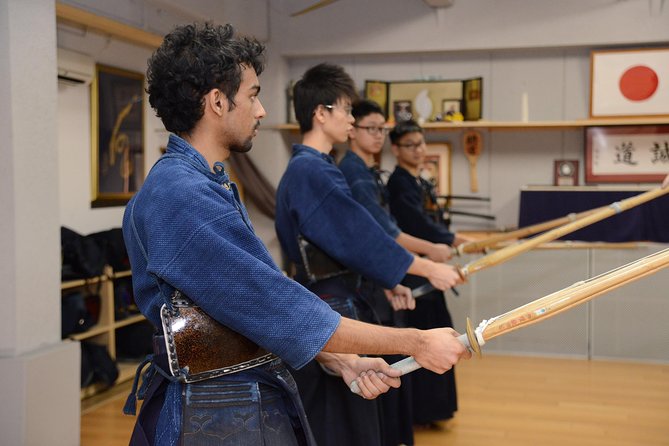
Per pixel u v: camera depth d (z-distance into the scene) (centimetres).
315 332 126
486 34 562
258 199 586
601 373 468
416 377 352
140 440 130
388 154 609
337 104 226
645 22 536
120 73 495
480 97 570
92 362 421
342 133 229
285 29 594
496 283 518
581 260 506
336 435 216
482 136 589
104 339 437
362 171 289
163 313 127
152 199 126
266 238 613
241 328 125
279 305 125
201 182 127
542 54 576
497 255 244
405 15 575
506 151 587
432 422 357
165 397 130
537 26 553
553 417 377
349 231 212
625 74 543
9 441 303
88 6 424
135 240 131
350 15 584
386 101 590
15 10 299
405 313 342
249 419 129
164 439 126
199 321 128
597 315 505
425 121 579
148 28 490
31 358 304
